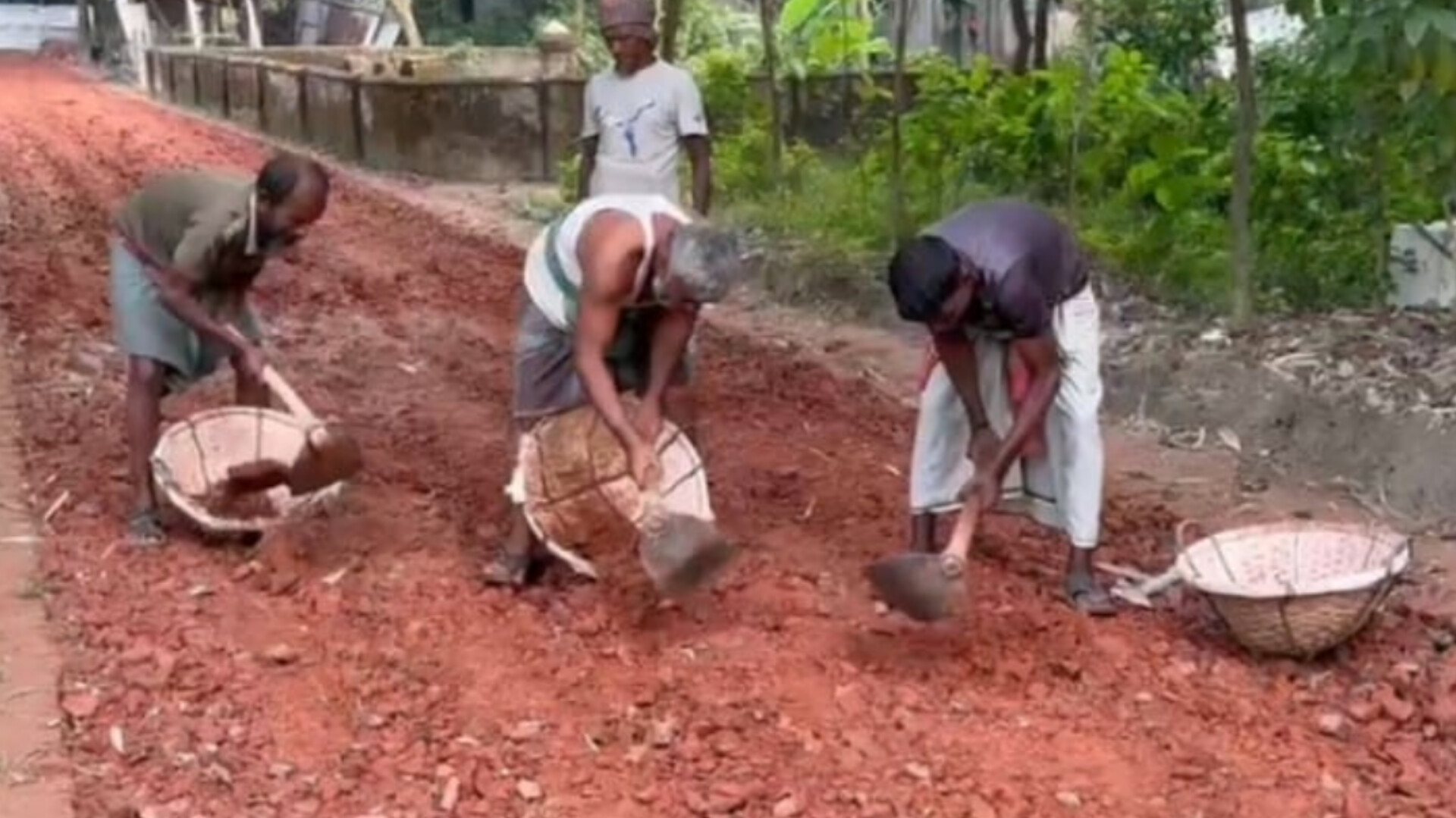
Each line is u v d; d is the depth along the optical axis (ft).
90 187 52.75
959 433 17.48
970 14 66.08
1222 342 25.20
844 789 13.78
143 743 14.66
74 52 135.74
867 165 39.45
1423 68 20.66
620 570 17.89
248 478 19.13
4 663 16.15
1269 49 38.40
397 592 17.85
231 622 17.21
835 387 27.14
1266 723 14.88
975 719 14.96
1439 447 20.48
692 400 18.20
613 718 15.05
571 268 16.60
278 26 113.19
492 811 13.58
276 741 14.74
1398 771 14.06
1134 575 18.06
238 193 18.35
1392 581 15.96
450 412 25.86
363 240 43.60
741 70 53.11
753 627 16.87
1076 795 13.69
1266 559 16.96
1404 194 28.78
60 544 19.29
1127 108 35.76
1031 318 15.64
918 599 15.55
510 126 57.72
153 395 19.17
